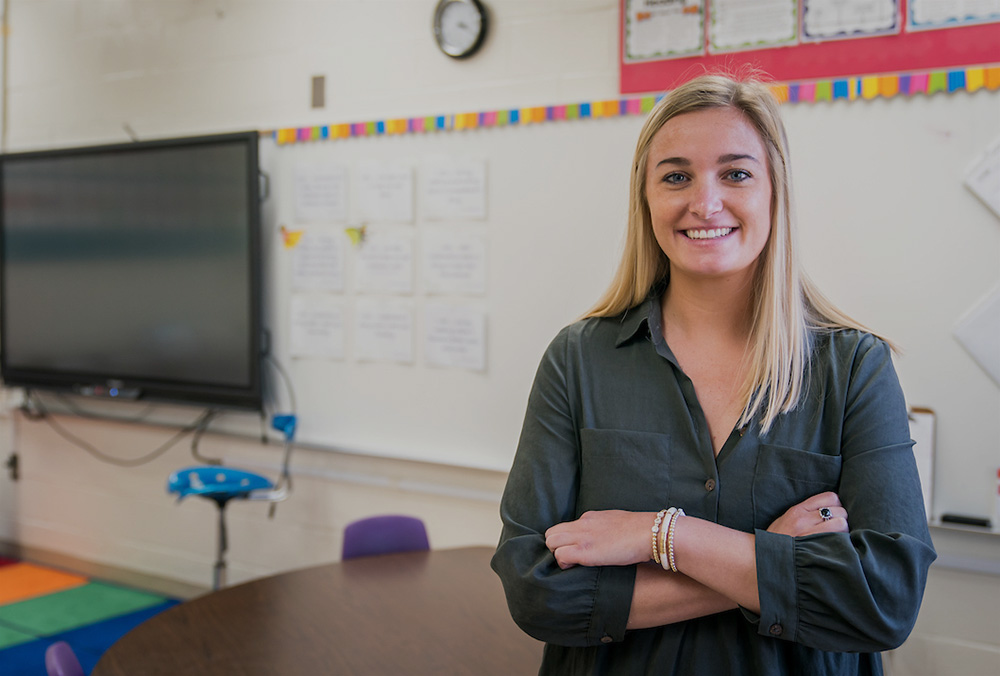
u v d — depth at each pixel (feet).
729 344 3.35
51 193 12.71
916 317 7.39
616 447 3.26
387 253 10.20
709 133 3.11
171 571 12.42
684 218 3.16
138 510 12.72
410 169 9.98
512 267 9.37
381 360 10.33
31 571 13.43
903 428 3.08
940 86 7.17
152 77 12.16
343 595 6.22
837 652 2.96
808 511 3.02
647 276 3.47
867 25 7.46
